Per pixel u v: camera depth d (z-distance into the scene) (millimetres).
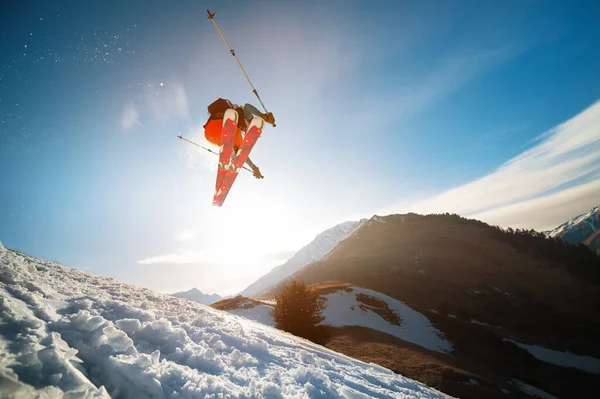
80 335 2654
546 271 106562
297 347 6156
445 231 158000
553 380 37562
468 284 95125
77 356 2467
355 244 173250
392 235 167625
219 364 3309
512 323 67438
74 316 2846
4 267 3496
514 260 117812
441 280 97312
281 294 35156
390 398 4805
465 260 118750
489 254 124312
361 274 109500
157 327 3418
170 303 5891
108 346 2559
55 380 1893
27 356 1964
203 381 2688
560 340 56219
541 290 92438
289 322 33500
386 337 41125
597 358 45812
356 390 4465
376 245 160000
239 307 48500
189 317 4816
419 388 6910
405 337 43625
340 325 45375
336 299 56906
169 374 2625
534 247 128750
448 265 113938
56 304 3311
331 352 8070
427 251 131750
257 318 44156
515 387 30203
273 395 2959
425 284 92250
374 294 62094
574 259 113938
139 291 6094
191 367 3064
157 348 3184
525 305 79000
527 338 55344
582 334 60656
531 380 36094
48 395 1773
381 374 7098
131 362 2443
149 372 2438
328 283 74875
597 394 34875
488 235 145625
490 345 45281
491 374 33156
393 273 103250
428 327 49156
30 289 3426
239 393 2750
